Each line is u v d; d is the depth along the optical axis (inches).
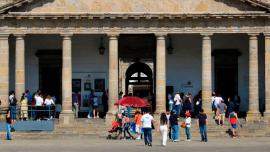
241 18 2385.6
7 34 2388.0
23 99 2322.8
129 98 2159.2
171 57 2588.6
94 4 2389.3
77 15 2373.3
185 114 2253.9
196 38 2586.1
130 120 2253.9
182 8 2389.3
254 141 2059.5
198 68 2581.2
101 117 2551.7
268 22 2384.4
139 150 1736.0
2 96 2390.5
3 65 2394.2
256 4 2359.7
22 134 2198.6
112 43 2396.7
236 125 2240.4
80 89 2596.0
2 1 2460.6
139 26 2394.2
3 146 1882.4
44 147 1840.6
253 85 2397.9
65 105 2386.8
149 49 2605.8
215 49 2586.1
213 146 1873.8
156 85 2402.8
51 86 2591.0
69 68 2396.7
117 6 2389.3
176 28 2395.4
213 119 2375.7
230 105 2367.1
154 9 2389.3
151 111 2546.8
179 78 2586.1
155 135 2287.2
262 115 2472.9
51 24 2395.4
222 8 2384.4
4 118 2357.3
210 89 2396.7
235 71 2591.0
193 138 2187.5
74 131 2247.8
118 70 2581.2
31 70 2583.7
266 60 2389.3
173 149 1769.2
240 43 2586.1
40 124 2244.1
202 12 2379.4
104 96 2512.3
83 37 2583.7
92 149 1768.0
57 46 2586.1
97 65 2591.0
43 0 2385.6
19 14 2370.8
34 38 2581.2
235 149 1768.0
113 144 1945.1
